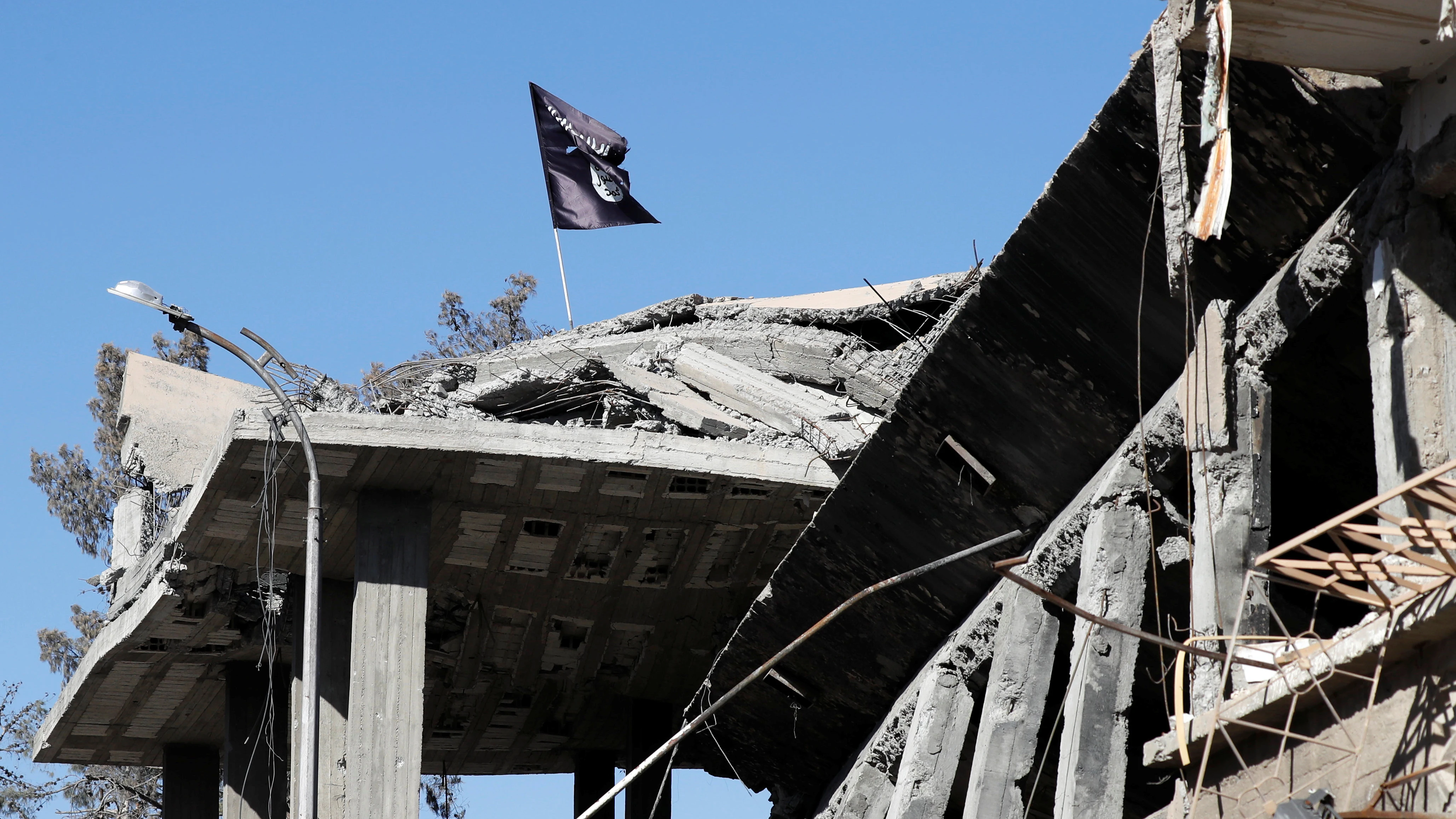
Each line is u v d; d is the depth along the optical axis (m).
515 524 29.67
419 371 30.44
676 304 34.00
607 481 28.52
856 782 23.66
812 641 23.98
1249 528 14.62
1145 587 17.77
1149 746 13.51
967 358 18.70
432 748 39.28
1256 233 15.18
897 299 31.27
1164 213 14.90
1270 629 16.80
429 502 28.48
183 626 32.75
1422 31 12.18
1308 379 16.23
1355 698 11.38
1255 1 12.29
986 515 20.17
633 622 33.31
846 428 29.08
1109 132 16.00
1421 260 12.73
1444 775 10.36
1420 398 12.38
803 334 31.80
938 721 21.11
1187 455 15.91
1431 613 10.35
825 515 21.83
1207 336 15.49
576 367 30.89
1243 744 12.49
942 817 20.70
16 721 43.62
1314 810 10.30
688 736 31.03
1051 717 22.31
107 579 34.69
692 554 31.00
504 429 27.69
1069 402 18.41
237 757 34.66
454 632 33.31
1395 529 11.41
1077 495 19.27
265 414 26.55
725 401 30.55
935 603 21.94
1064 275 17.34
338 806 26.83
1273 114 14.30
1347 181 14.23
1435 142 12.70
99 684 35.44
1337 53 12.78
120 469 46.88
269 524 28.83
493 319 51.69
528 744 39.59
